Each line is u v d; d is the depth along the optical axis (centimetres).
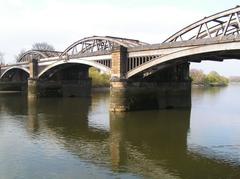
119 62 5859
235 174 2617
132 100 5931
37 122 4897
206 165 2839
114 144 3544
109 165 2834
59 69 9450
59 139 3769
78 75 9900
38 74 9800
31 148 3359
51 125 4647
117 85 5841
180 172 2666
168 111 5994
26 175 2581
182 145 3500
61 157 3052
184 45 4909
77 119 5181
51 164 2847
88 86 9900
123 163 2888
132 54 5853
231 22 4800
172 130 4281
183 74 6494
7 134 4022
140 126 4550
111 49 6444
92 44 7806
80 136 3925
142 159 3003
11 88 12700
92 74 14788
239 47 4222
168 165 2839
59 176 2564
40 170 2694
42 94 9612
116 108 5869
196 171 2689
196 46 4738
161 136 3938
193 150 3306
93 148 3378
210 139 3781
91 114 5725
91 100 8588
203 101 8388
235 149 3341
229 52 4609
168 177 2552
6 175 2578
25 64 10788
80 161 2936
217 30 5006
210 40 4528
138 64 5784
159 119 5119
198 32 4944
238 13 4562
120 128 4416
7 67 12500
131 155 3127
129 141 3684
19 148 3359
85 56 7475
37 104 7519
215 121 4969
